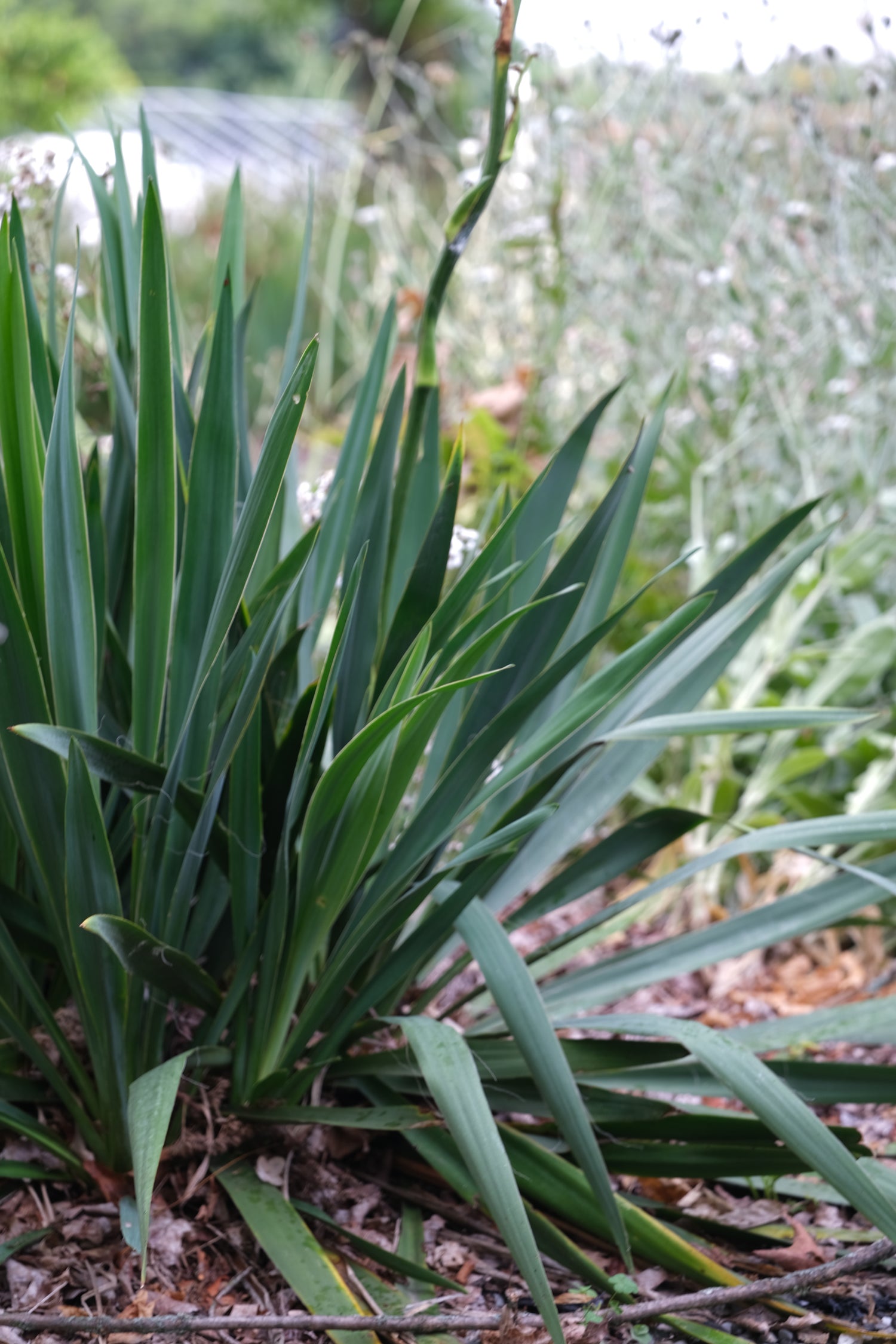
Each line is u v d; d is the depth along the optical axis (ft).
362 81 31.71
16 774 4.85
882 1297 5.07
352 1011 5.26
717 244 9.41
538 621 5.37
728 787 7.50
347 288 15.31
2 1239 5.02
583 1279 5.09
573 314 10.11
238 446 5.65
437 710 4.93
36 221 6.30
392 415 5.42
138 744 5.08
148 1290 4.92
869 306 8.59
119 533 5.60
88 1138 5.16
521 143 10.27
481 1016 6.09
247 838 5.08
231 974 5.69
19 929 5.17
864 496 8.39
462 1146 4.61
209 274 16.90
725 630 5.52
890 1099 5.09
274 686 5.39
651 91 9.42
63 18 22.75
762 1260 5.17
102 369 6.49
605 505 5.32
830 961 7.13
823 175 9.03
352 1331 4.82
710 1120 5.14
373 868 5.41
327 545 5.81
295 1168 5.31
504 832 4.82
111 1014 4.91
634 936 7.31
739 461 9.21
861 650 7.72
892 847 7.10
